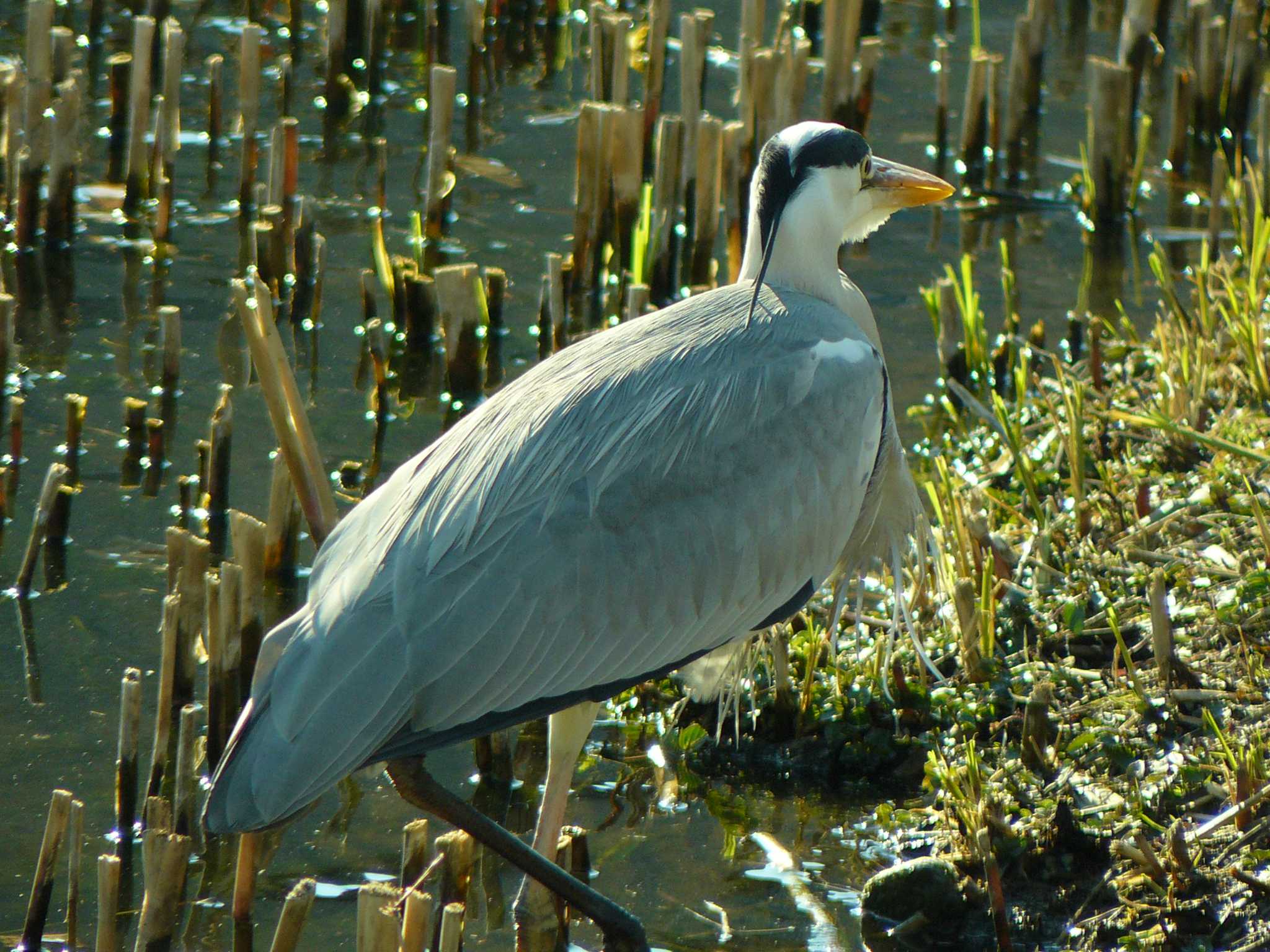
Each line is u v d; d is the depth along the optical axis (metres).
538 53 23.34
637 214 17.38
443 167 17.72
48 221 17.45
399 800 10.16
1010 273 16.34
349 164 19.72
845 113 20.23
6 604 11.82
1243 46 20.05
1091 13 24.45
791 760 10.33
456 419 14.77
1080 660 10.62
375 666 7.89
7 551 12.46
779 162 9.87
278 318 16.45
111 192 18.73
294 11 22.91
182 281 16.97
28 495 13.16
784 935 8.89
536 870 8.24
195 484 13.37
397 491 8.62
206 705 10.76
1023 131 19.77
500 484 8.32
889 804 9.80
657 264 17.05
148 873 8.45
